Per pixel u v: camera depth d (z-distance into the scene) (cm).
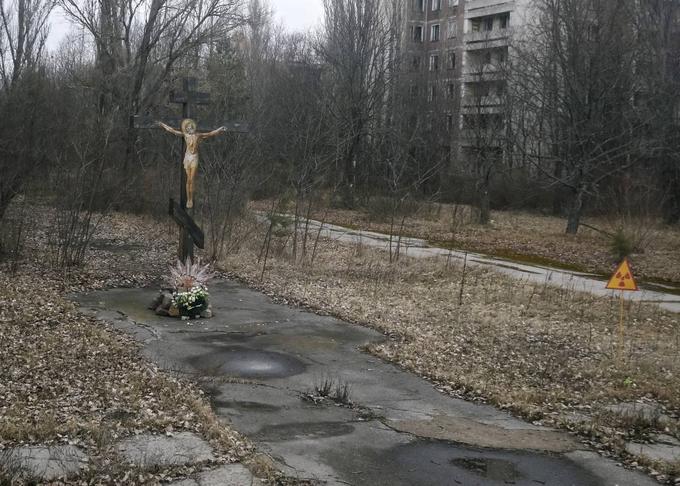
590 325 1387
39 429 620
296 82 3975
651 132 3369
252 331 1144
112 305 1251
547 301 1611
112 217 2427
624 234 2603
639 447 729
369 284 1691
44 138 1866
